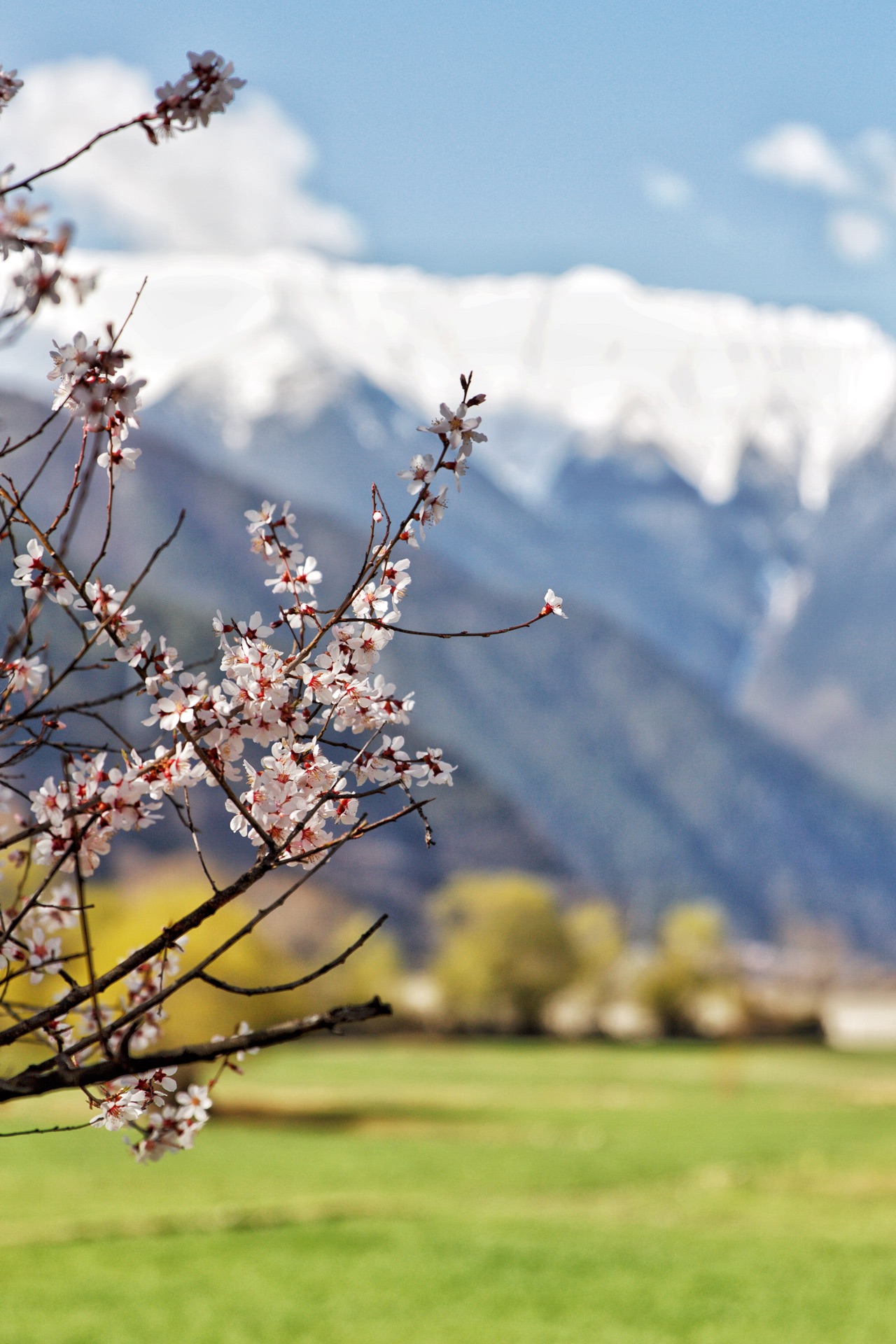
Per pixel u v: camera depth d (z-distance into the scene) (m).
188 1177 58.88
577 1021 172.38
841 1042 179.00
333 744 6.37
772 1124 85.06
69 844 5.91
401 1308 35.59
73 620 5.82
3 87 5.41
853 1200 57.16
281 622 6.28
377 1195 55.72
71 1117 73.25
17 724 5.84
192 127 5.31
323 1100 94.50
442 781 6.38
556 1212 52.59
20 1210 48.53
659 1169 65.69
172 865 112.56
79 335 5.37
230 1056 6.24
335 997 131.75
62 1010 5.80
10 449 5.46
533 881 175.88
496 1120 85.38
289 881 145.62
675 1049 157.12
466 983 164.75
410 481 6.03
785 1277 40.88
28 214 4.90
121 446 5.59
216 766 5.98
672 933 178.38
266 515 6.24
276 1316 34.09
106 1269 38.69
